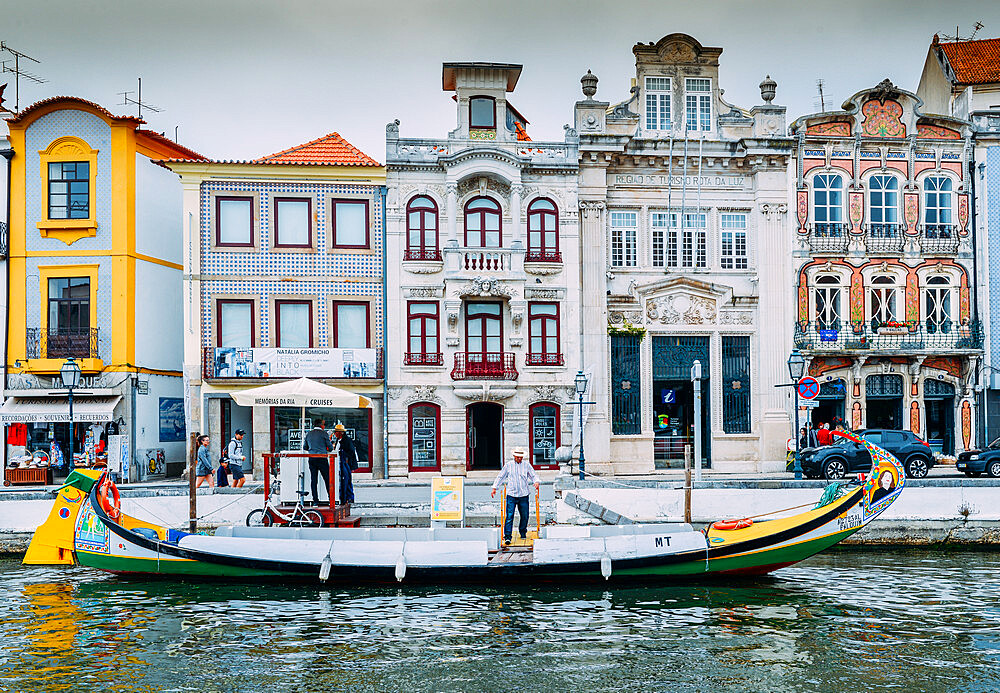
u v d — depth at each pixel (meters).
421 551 20.28
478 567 20.11
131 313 35.47
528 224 35.81
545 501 24.75
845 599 19.34
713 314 36.78
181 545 20.81
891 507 24.78
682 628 17.33
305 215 35.31
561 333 35.72
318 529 21.44
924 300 37.22
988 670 15.05
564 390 35.56
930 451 30.97
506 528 21.72
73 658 15.67
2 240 35.50
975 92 42.75
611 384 36.44
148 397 36.22
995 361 36.91
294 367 34.28
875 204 37.28
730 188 37.03
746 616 18.12
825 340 36.38
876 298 37.03
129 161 35.69
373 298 35.41
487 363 35.03
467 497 27.22
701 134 37.00
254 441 34.31
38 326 35.41
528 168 35.69
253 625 17.50
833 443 33.66
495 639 16.62
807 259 36.72
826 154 36.88
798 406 32.16
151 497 24.88
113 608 18.80
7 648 16.19
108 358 35.16
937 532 24.66
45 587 20.59
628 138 36.12
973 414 36.91
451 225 35.09
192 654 15.84
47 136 35.72
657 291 36.62
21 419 33.97
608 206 36.59
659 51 36.88
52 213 35.78
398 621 17.75
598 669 15.10
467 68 35.69
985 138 37.34
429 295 35.38
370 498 27.00
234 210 34.97
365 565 20.16
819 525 20.62
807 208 36.78
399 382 35.03
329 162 35.31
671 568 20.36
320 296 35.25
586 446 35.44
